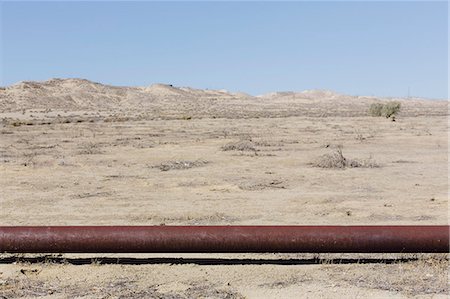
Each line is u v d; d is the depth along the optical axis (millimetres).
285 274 10062
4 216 15453
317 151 35250
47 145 39812
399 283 9531
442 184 21562
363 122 75312
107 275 10062
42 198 18500
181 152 34594
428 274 9969
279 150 35906
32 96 182250
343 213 15703
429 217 15133
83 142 42719
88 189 20484
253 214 15617
